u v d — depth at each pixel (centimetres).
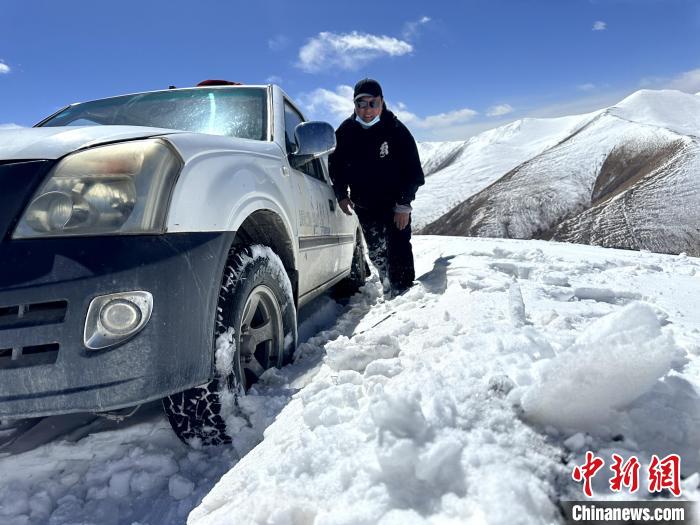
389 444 124
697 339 207
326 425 160
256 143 266
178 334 169
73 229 165
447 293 323
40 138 186
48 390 154
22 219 165
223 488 153
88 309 157
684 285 349
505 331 206
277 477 139
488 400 140
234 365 195
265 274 227
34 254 160
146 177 176
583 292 311
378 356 224
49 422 201
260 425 192
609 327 131
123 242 165
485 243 631
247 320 221
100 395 156
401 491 117
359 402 171
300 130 300
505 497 105
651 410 132
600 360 127
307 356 271
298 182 300
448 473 117
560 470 118
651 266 422
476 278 346
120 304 160
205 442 189
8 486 177
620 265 441
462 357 177
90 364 155
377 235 409
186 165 189
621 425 130
